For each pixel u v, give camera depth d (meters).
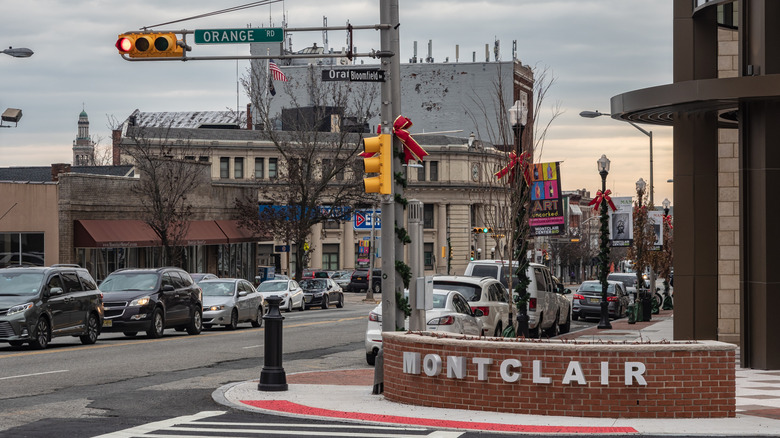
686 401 12.52
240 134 97.88
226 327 34.62
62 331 24.94
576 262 124.38
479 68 109.25
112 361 21.19
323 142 83.31
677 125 22.25
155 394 15.70
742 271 19.94
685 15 22.39
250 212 66.12
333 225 103.44
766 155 19.45
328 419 12.63
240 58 17.34
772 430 11.77
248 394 15.12
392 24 16.16
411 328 16.20
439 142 106.44
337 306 57.09
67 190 51.16
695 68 22.38
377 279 82.50
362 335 30.27
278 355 15.64
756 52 19.59
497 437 11.30
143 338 29.22
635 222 53.06
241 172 97.31
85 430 11.81
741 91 18.92
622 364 12.52
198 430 11.79
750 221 19.88
